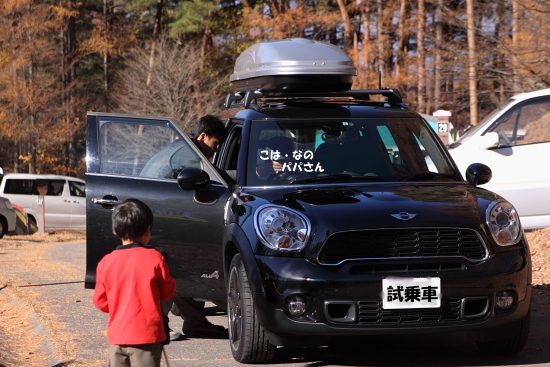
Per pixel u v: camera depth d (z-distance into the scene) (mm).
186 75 47406
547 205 13062
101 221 7844
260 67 9086
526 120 13336
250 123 8234
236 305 7320
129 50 61781
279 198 7148
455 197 7207
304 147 8047
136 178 7988
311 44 9164
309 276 6484
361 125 8352
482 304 6742
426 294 6504
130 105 48438
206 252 7766
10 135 52781
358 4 44656
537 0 21156
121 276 5066
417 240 6621
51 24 54000
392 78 37719
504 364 7039
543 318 9344
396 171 7953
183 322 9500
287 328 6539
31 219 34500
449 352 7633
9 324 9859
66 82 57781
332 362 7211
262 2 57594
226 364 7211
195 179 7449
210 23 56781
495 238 6816
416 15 35969
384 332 6504
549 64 22750
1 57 52500
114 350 5055
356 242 6594
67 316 9906
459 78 26281
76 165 59094
